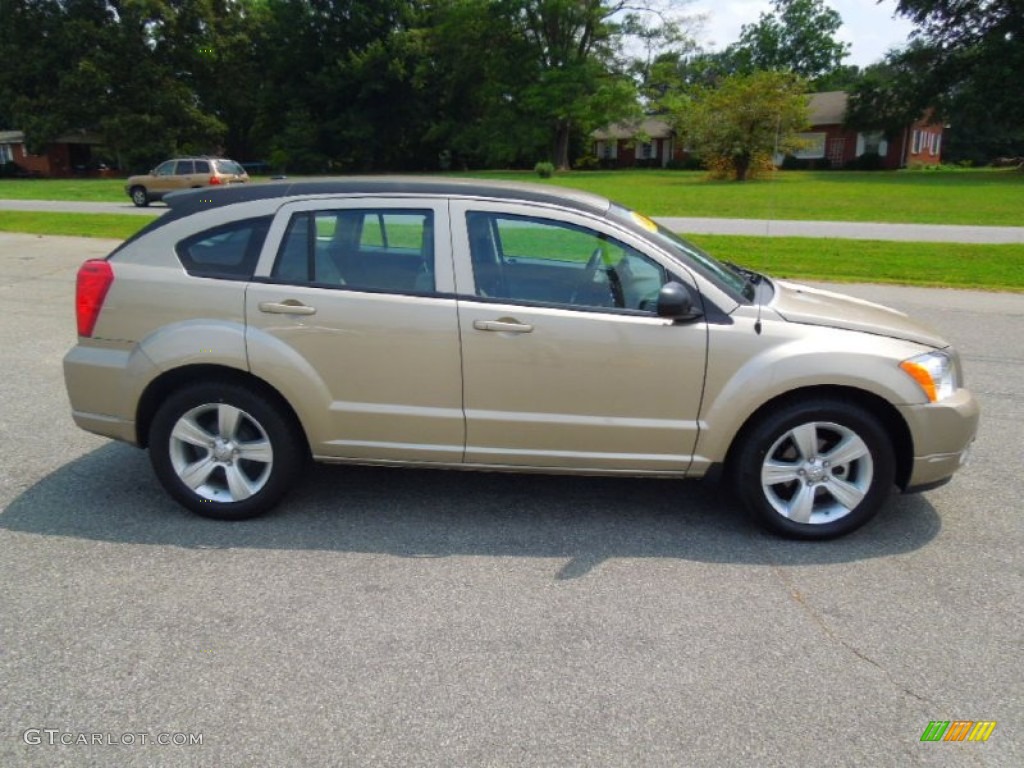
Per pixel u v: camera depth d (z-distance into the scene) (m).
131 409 3.71
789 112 34.78
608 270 3.61
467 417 3.62
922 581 3.32
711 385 3.53
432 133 55.00
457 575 3.32
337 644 2.81
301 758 2.26
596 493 4.23
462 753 2.29
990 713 2.50
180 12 51.72
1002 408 5.72
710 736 2.38
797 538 3.67
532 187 3.85
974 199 24.83
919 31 43.50
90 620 2.93
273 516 3.87
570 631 2.92
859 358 3.48
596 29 49.22
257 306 3.59
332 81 54.53
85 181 44.47
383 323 3.55
